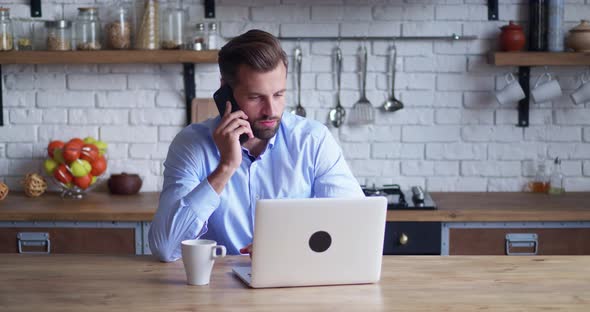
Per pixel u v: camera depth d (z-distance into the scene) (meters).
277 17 3.99
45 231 3.55
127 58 3.78
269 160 2.52
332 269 1.99
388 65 4.02
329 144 2.57
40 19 4.00
